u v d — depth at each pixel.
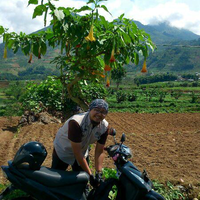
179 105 26.67
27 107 12.20
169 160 6.55
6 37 3.96
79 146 3.34
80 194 3.25
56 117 12.50
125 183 3.37
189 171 5.74
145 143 8.44
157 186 4.79
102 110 3.23
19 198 3.29
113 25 3.76
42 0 3.39
